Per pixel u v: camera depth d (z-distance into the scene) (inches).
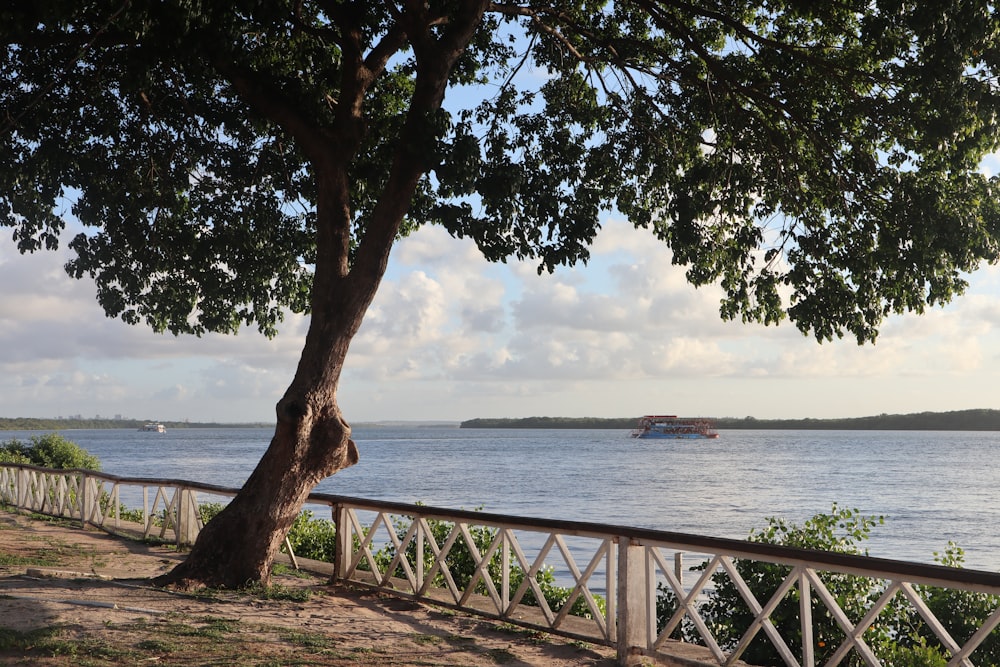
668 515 1547.7
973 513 1594.5
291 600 374.3
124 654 267.4
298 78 457.1
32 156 490.9
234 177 551.5
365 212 536.1
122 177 530.9
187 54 368.2
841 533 1224.2
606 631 307.9
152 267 558.6
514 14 483.5
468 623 349.4
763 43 448.5
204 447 6141.7
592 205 491.2
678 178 495.8
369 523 1053.8
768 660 352.2
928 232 405.4
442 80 402.3
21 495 781.9
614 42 493.4
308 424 393.1
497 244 431.8
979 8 335.3
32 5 337.1
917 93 398.6
